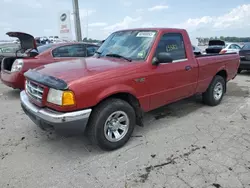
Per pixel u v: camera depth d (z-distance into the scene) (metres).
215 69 4.59
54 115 2.49
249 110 4.61
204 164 2.68
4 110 4.63
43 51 5.65
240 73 9.76
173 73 3.57
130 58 3.35
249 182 2.35
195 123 3.93
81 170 2.60
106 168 2.63
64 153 2.97
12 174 2.52
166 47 3.51
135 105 3.22
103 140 2.88
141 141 3.28
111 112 2.85
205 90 4.59
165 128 3.73
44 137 3.43
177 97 3.85
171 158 2.82
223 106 4.89
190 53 3.97
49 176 2.49
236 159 2.78
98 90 2.66
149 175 2.49
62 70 2.88
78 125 2.60
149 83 3.21
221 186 2.30
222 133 3.52
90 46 6.55
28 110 2.88
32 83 2.92
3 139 3.35
